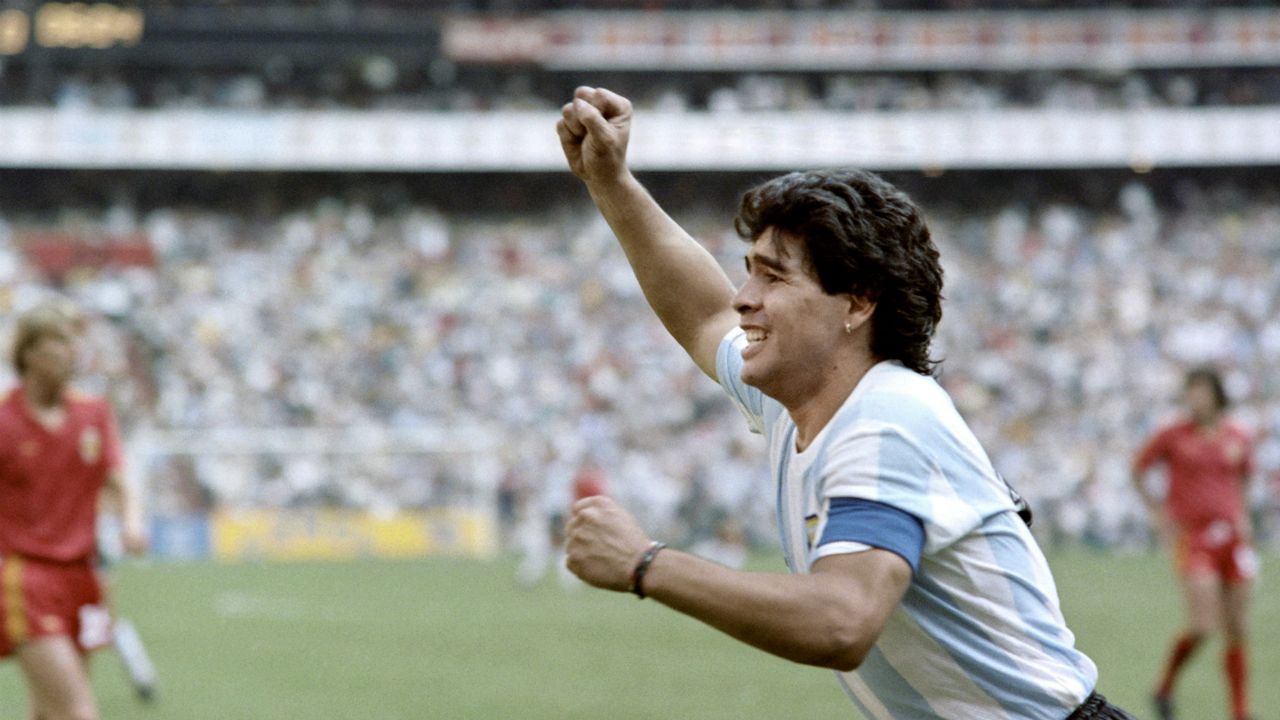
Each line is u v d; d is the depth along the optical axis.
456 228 45.03
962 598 2.79
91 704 6.64
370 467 29.36
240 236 42.72
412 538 29.16
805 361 2.86
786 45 47.78
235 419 33.09
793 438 3.02
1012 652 2.84
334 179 46.72
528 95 48.28
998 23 47.91
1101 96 48.50
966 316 38.03
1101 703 2.96
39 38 44.12
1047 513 31.56
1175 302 39.12
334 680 11.38
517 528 29.64
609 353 35.75
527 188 47.34
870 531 2.64
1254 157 46.53
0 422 6.66
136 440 29.27
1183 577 9.82
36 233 41.97
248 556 28.27
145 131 44.59
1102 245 43.34
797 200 2.80
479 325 37.22
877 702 3.04
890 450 2.71
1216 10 47.81
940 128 46.66
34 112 43.94
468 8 48.62
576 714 9.68
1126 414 34.59
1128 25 47.72
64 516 6.82
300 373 34.72
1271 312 38.75
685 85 48.53
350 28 45.62
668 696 10.45
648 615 16.52
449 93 47.78
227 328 36.53
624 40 47.38
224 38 44.81
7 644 6.61
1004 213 47.22
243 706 10.15
